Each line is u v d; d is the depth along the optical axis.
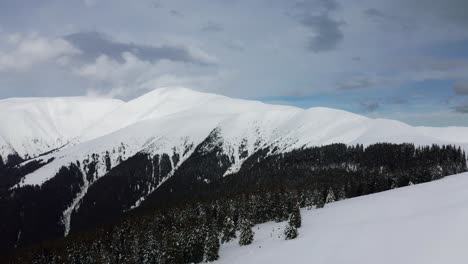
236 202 128.50
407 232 56.28
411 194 101.88
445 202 77.50
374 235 60.75
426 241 49.16
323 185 144.88
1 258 133.50
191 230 97.69
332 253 58.16
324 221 93.69
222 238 104.12
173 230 104.56
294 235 82.94
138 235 111.06
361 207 99.62
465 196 78.56
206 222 106.62
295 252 66.25
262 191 135.12
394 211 83.56
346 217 91.81
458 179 114.25
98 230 134.38
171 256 93.12
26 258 121.94
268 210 124.19
